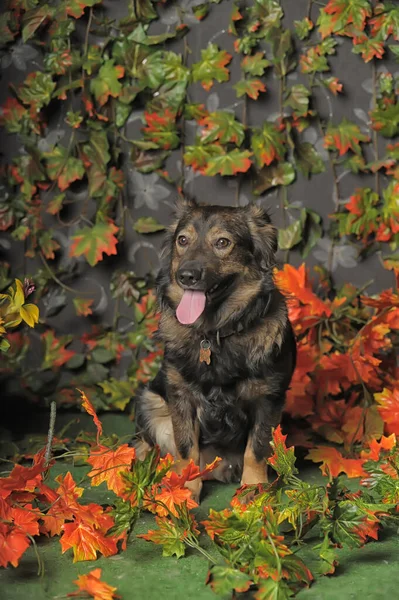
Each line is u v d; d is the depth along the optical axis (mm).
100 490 3658
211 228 3617
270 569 2490
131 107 5102
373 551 2943
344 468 3850
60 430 4723
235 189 5145
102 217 5098
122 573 2727
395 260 5098
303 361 4633
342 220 5074
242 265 3654
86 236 5023
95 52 5039
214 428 3732
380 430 4227
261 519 2711
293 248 5148
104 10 5043
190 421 3727
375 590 2609
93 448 3250
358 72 5051
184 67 5031
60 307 5219
